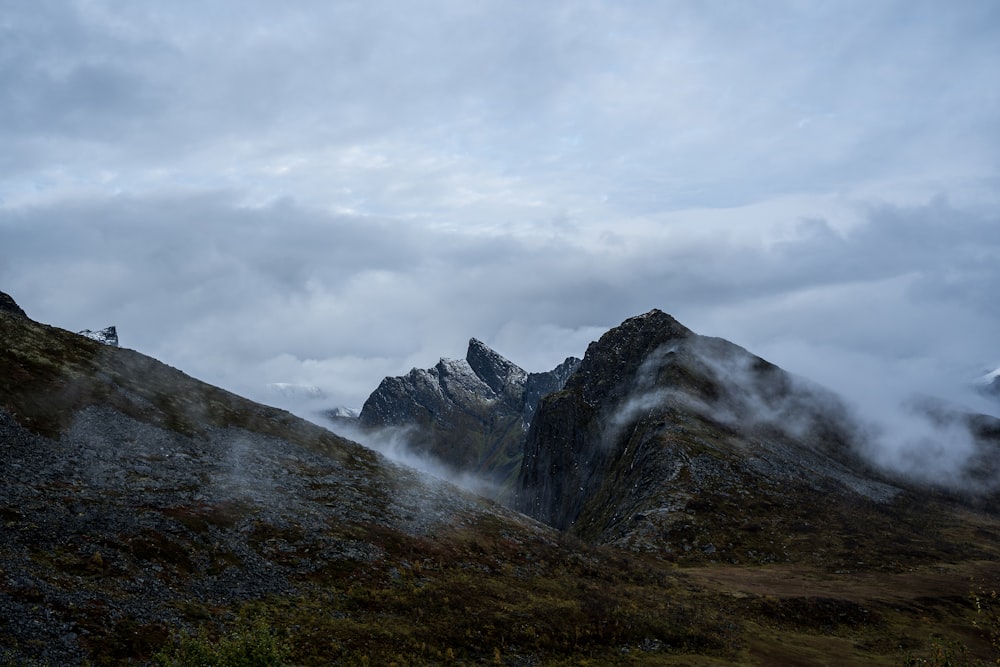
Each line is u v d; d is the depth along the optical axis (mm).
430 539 62469
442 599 49375
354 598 46562
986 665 50906
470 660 41844
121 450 60969
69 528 41719
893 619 67000
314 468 75688
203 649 28938
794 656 53531
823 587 78312
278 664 29250
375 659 38406
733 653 51531
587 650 47125
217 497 56000
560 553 70500
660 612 57219
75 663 29359
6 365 68312
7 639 28828
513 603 52094
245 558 47531
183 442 69188
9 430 55625
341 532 57250
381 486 76188
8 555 35969
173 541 45344
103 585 36844
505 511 83875
